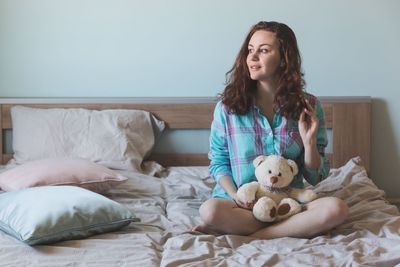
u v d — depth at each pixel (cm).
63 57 301
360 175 260
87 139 276
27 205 186
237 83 206
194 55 302
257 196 194
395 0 298
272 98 206
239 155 204
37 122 282
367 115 298
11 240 178
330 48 301
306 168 201
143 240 182
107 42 300
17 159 279
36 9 297
